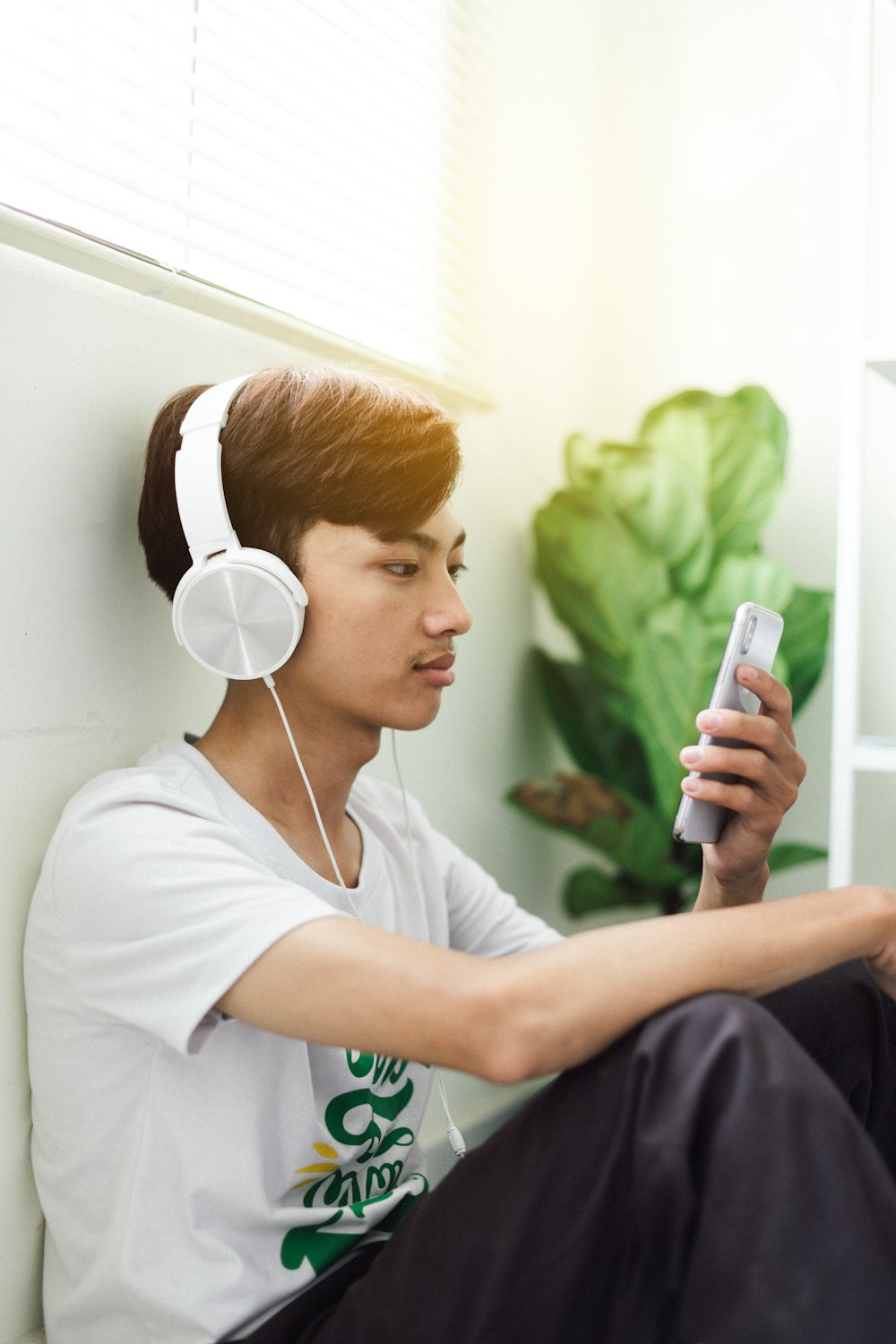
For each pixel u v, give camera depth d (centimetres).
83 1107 73
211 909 64
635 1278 62
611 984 60
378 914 84
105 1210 72
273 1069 73
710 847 88
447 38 150
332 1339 66
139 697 91
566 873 175
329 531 76
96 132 94
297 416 75
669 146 167
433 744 140
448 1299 62
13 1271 78
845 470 120
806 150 156
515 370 169
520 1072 59
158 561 84
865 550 151
